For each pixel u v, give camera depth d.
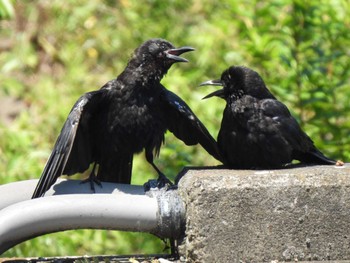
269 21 15.02
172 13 20.05
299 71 14.55
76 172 11.36
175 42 18.95
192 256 9.90
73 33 20.94
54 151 10.64
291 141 11.59
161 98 11.61
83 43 20.56
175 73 17.42
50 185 10.61
